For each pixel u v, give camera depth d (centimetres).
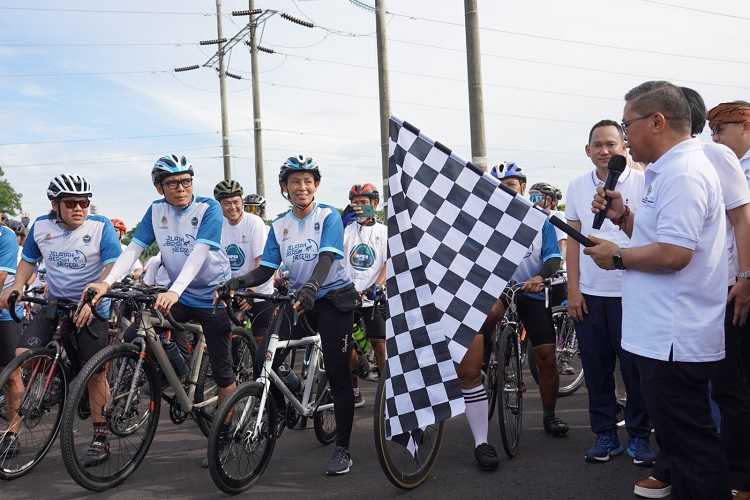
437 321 309
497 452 394
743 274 279
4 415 373
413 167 318
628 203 368
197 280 390
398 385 312
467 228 307
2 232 465
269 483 353
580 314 376
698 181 230
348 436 369
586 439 416
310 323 383
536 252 424
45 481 366
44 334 394
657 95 241
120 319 411
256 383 343
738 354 284
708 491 233
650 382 240
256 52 1986
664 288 237
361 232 546
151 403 373
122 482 358
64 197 396
